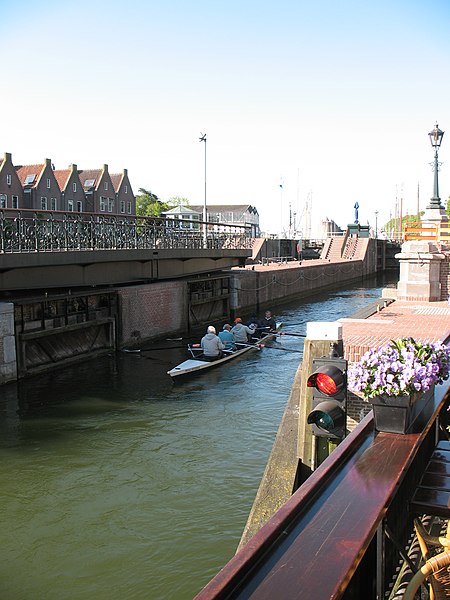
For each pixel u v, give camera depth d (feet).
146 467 36.29
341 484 9.42
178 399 51.21
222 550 26.94
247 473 35.32
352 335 31.89
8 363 54.90
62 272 63.57
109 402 50.19
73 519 29.99
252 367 63.57
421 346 13.37
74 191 222.48
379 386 12.21
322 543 7.43
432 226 72.59
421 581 8.38
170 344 77.66
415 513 11.88
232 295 106.32
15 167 212.43
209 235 108.78
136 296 75.66
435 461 13.43
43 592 24.13
